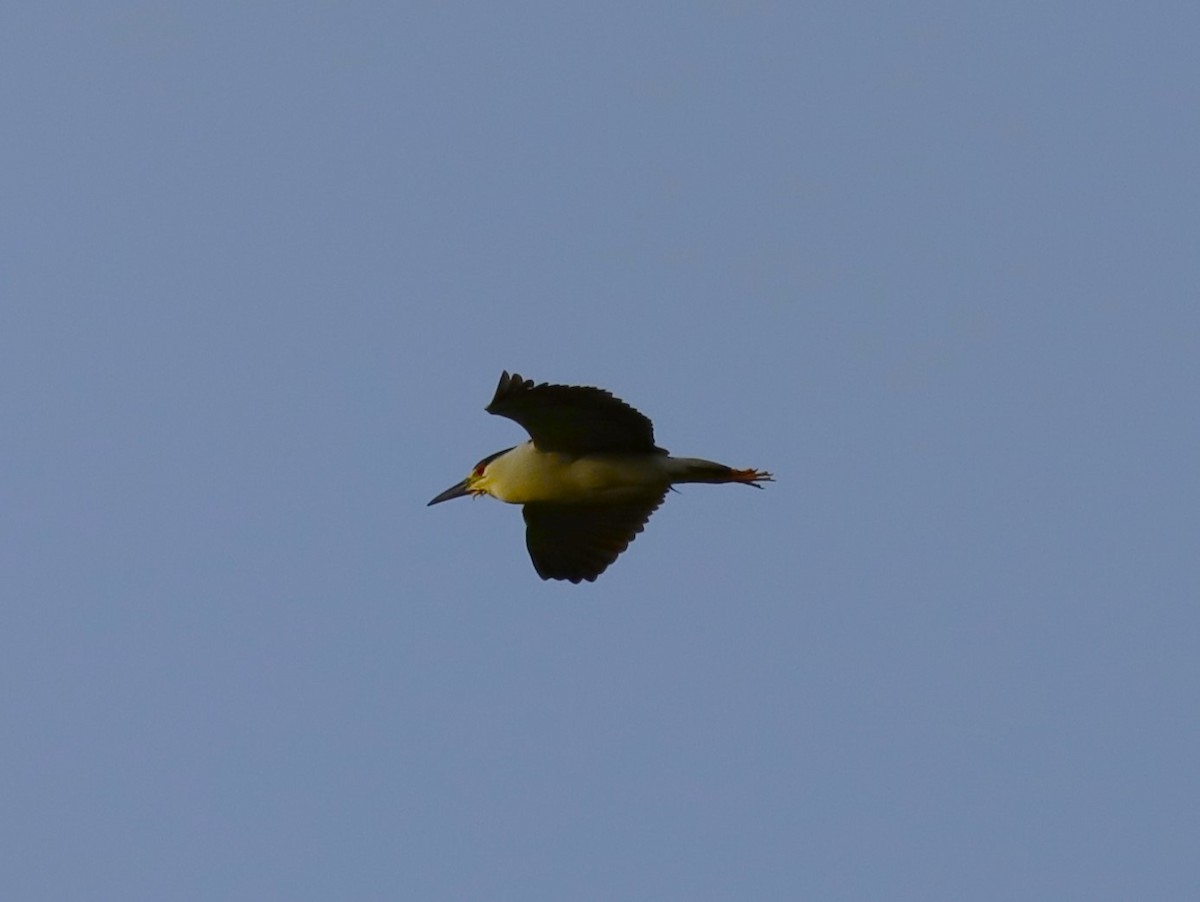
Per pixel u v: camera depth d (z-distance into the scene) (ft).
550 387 57.00
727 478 60.85
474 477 65.21
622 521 65.77
